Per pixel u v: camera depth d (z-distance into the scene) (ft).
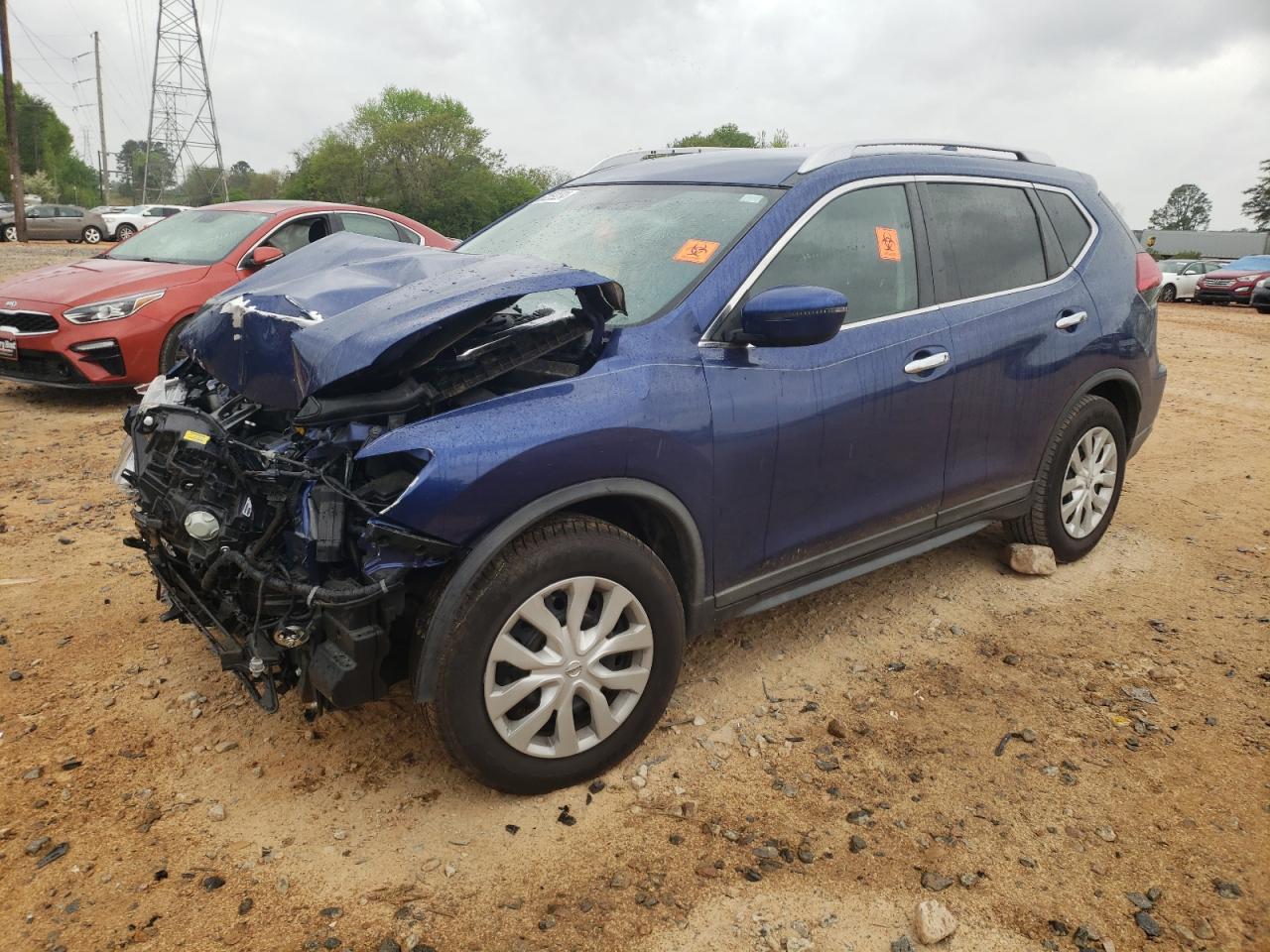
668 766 9.50
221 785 9.03
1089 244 14.06
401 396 7.97
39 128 260.62
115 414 23.86
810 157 11.02
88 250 90.63
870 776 9.41
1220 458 21.68
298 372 8.12
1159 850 8.45
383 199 185.68
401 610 8.00
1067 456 13.83
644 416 8.71
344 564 8.00
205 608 8.93
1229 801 9.12
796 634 12.36
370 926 7.36
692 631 9.95
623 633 8.90
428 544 7.73
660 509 9.13
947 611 13.12
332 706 8.04
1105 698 10.93
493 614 7.99
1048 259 13.35
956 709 10.66
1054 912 7.71
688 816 8.73
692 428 9.07
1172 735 10.21
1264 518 17.34
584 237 11.30
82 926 7.29
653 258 10.35
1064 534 14.30
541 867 8.06
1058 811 8.94
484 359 8.47
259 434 9.39
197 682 10.77
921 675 11.39
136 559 14.19
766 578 10.39
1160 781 9.41
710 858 8.21
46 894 7.61
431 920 7.45
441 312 7.91
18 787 8.91
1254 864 8.28
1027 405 12.78
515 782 8.62
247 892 7.68
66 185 286.46
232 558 8.23
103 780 9.06
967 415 11.91
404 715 10.20
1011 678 11.37
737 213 10.50
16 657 11.22
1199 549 15.65
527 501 8.11
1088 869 8.20
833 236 10.69
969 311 11.91
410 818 8.62
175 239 27.07
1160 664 11.73
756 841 8.44
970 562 14.82
